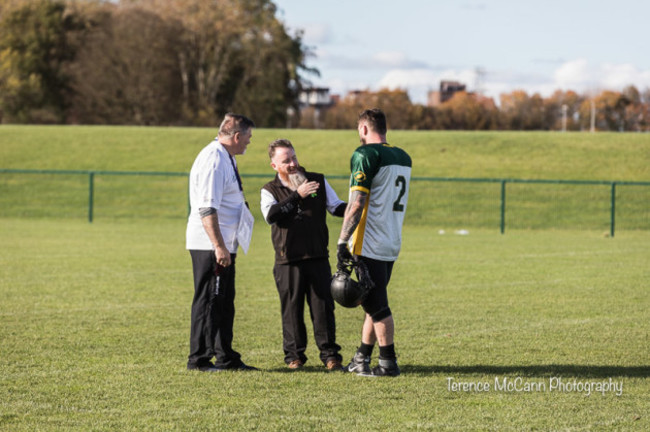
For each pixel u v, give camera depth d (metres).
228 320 25.30
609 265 59.34
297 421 19.36
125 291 43.91
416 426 19.03
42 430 18.53
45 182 130.12
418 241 81.31
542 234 93.88
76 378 23.80
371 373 24.30
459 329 33.09
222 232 24.89
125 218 108.44
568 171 135.75
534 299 41.97
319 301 25.62
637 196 118.75
